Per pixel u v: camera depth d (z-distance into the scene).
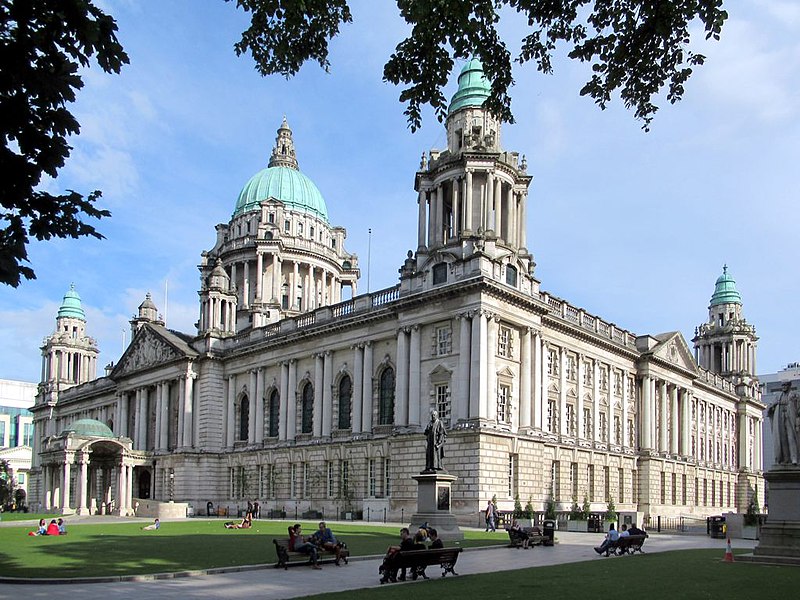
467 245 67.06
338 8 23.39
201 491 90.12
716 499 108.44
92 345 144.88
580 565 31.25
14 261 13.69
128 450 91.50
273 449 83.69
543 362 72.62
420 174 74.19
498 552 38.47
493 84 24.27
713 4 20.28
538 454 67.50
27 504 134.38
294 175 131.25
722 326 130.50
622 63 22.36
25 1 12.90
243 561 30.98
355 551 35.72
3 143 13.36
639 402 91.69
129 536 46.56
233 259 120.75
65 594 22.31
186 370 93.62
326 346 79.94
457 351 65.50
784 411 33.31
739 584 24.09
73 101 13.63
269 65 24.36
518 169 74.38
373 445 71.94
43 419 138.25
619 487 85.50
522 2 22.27
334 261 127.62
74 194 13.86
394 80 24.11
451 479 44.62
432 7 22.41
